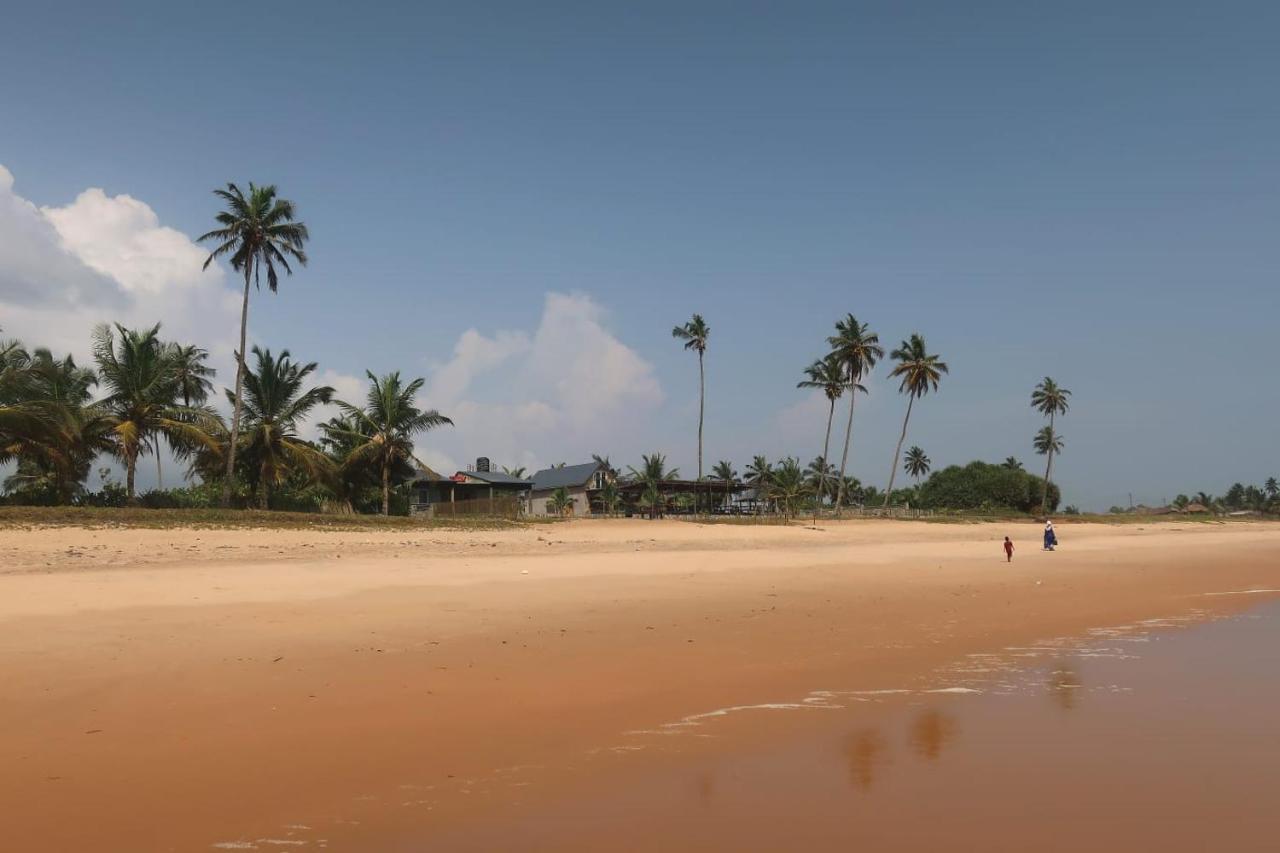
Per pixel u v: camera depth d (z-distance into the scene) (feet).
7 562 84.28
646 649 45.09
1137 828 21.21
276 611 53.52
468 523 161.58
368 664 39.50
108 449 142.72
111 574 73.72
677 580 81.25
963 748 28.02
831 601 68.13
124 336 141.90
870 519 265.95
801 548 142.51
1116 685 37.76
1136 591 82.17
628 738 28.94
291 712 31.27
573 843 20.15
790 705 33.73
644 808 22.48
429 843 20.10
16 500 136.26
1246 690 36.73
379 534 132.67
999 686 37.42
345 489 174.19
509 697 34.24
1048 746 28.27
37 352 132.67
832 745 28.30
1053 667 42.01
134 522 121.08
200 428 147.84
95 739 27.68
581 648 44.96
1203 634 53.72
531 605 60.49
